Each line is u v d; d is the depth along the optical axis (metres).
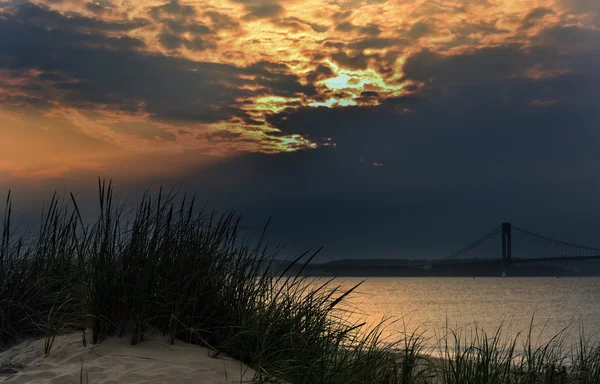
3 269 5.60
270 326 4.75
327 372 4.51
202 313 4.96
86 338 4.76
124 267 4.86
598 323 34.25
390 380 5.07
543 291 100.88
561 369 5.59
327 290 5.24
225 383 4.04
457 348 5.34
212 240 5.26
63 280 5.66
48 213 6.14
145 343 4.63
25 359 4.43
